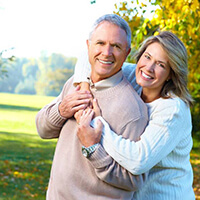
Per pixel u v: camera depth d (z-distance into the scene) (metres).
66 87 2.67
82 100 2.32
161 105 2.31
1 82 81.69
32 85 83.19
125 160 2.14
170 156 2.43
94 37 2.27
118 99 2.28
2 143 14.16
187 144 2.49
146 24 4.30
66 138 2.41
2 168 9.59
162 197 2.44
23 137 16.33
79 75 2.51
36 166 10.27
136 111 2.24
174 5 4.19
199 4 4.21
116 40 2.22
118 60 2.26
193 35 4.53
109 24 2.24
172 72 2.36
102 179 2.21
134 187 2.23
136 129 2.22
